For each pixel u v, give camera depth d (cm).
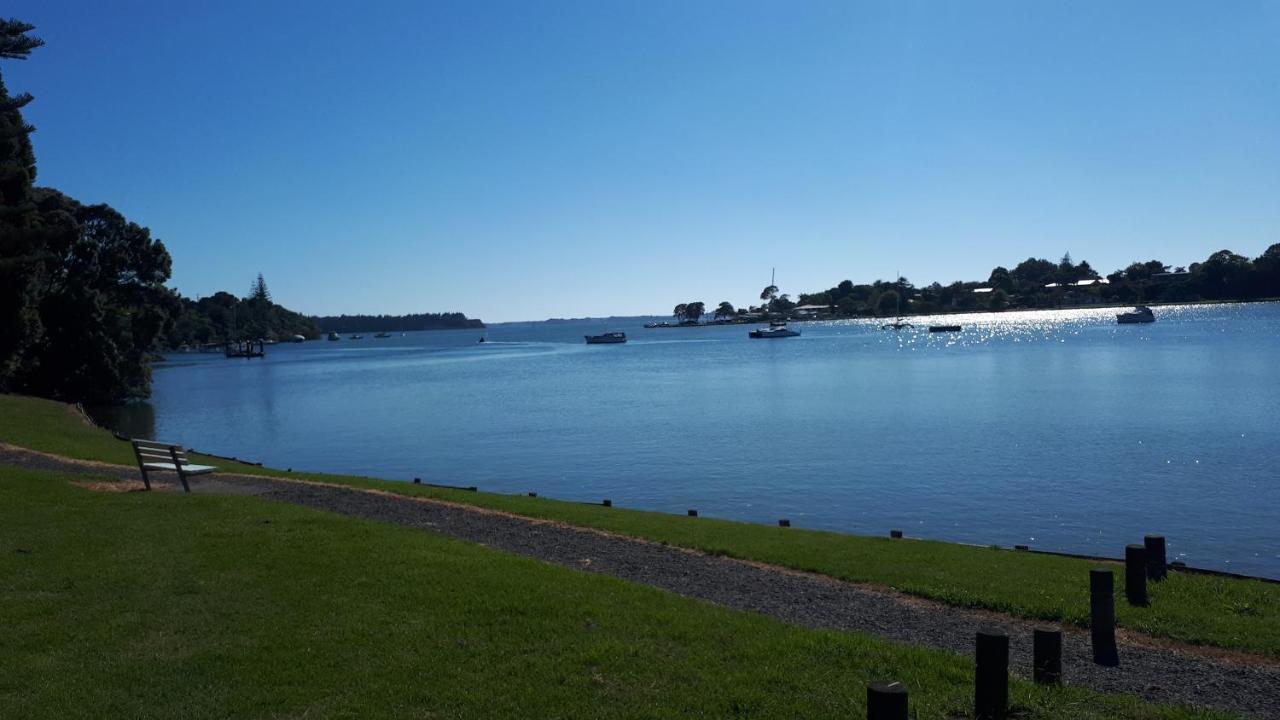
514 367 11231
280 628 844
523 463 3525
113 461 2273
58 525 1291
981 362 8519
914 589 1145
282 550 1143
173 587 973
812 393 6156
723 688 725
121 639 810
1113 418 4212
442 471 3362
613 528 1553
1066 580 1207
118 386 6088
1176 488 2661
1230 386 5412
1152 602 1085
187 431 4872
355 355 16750
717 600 1085
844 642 857
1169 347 9344
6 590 954
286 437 4562
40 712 654
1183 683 820
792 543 1460
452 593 964
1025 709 701
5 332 4491
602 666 770
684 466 3325
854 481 2920
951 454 3394
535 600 947
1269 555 1962
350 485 2003
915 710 696
